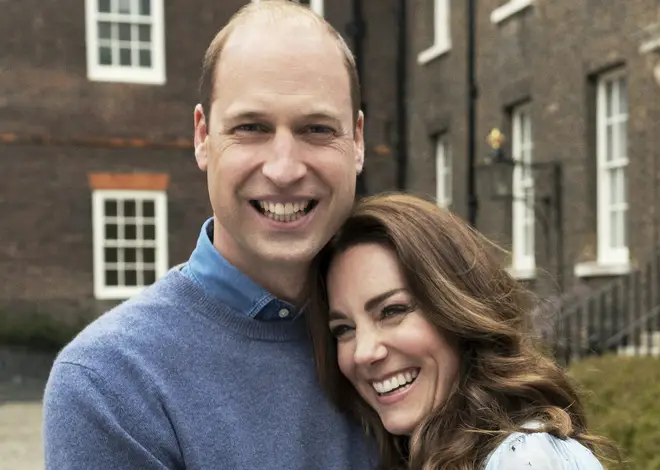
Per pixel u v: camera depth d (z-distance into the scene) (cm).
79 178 1060
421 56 1144
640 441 314
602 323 646
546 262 806
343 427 169
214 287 159
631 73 699
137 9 1100
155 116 1095
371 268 169
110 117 1077
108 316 155
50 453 137
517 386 170
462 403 170
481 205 964
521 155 923
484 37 978
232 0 1126
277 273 163
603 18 741
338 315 173
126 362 144
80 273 1058
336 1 1173
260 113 147
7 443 597
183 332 153
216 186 153
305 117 149
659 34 654
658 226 657
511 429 156
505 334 175
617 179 754
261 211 154
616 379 419
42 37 1051
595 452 174
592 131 769
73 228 1058
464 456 159
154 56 1102
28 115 1043
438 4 1109
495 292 181
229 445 147
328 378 168
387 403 171
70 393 139
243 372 156
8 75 1038
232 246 160
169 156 1099
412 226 171
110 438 137
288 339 165
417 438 167
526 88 877
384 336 169
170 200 1099
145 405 142
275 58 147
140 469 138
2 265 1029
